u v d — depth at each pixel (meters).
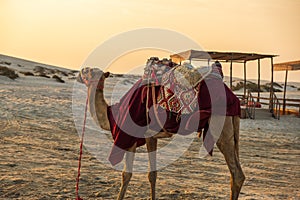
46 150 10.50
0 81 29.50
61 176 7.93
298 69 24.94
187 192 7.35
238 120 6.06
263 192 7.78
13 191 6.71
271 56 23.92
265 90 57.41
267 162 11.17
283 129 18.97
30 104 18.88
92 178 7.95
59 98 22.92
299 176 9.52
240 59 25.50
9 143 10.94
